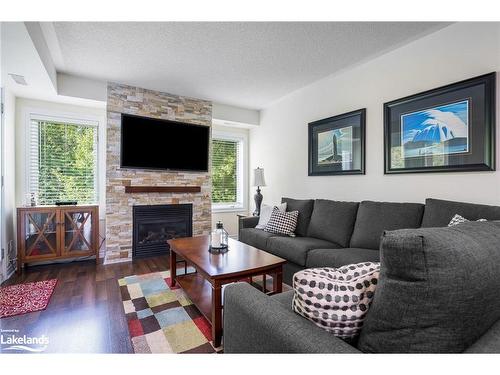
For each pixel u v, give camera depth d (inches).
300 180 158.7
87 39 98.5
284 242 109.3
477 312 25.8
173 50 107.3
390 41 101.2
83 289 101.7
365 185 120.2
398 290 26.5
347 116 127.2
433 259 24.4
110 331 72.8
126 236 144.1
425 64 97.7
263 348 34.7
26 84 114.4
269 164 186.1
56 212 126.3
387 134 109.5
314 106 146.9
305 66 123.2
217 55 111.8
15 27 72.6
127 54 110.3
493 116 79.8
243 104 182.5
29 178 133.9
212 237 96.0
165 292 98.8
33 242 122.8
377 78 114.8
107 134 139.3
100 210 151.2
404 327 26.3
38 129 137.1
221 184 201.8
